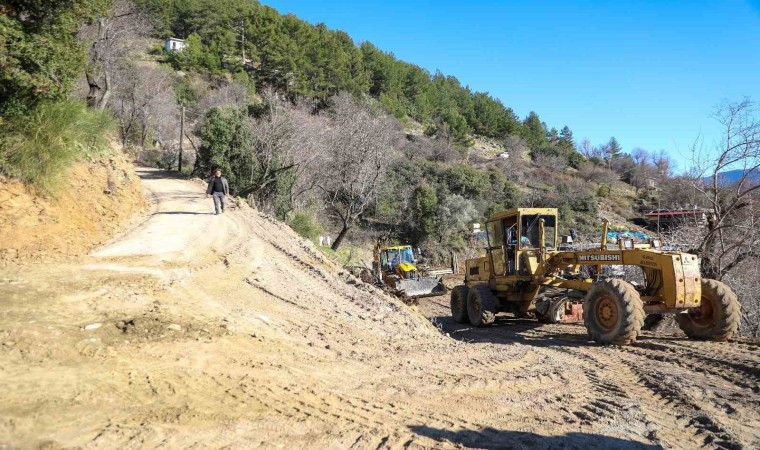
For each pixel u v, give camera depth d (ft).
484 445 12.71
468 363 21.97
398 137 175.94
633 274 40.45
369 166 99.71
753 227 40.01
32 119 32.60
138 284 24.52
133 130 153.17
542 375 20.51
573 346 29.22
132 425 11.64
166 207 57.67
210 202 65.77
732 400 17.56
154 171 106.52
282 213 88.89
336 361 19.44
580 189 172.14
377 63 264.72
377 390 16.44
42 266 25.54
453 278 102.63
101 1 39.22
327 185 108.88
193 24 241.96
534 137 302.45
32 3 33.40
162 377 14.84
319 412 13.85
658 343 28.40
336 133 104.27
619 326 28.12
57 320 17.84
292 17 232.53
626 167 245.24
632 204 170.91
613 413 15.84
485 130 299.38
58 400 12.43
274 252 41.19
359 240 120.26
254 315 23.85
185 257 33.27
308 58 213.05
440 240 125.08
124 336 17.48
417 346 24.64
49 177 33.01
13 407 11.76
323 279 36.52
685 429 14.87
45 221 31.27
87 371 14.40
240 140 91.40
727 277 43.27
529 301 41.98
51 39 34.17
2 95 32.22
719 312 28.99
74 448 10.28
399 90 268.21
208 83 208.33
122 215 43.98
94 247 32.99
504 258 42.80
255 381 15.67
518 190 156.46
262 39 220.02
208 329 19.70
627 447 13.24
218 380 15.30
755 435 14.39
